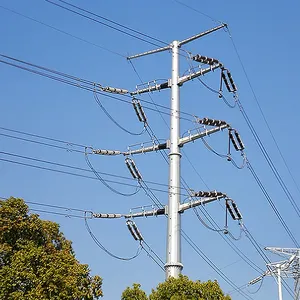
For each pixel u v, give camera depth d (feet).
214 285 101.86
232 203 111.45
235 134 118.11
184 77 118.21
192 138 112.27
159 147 114.42
